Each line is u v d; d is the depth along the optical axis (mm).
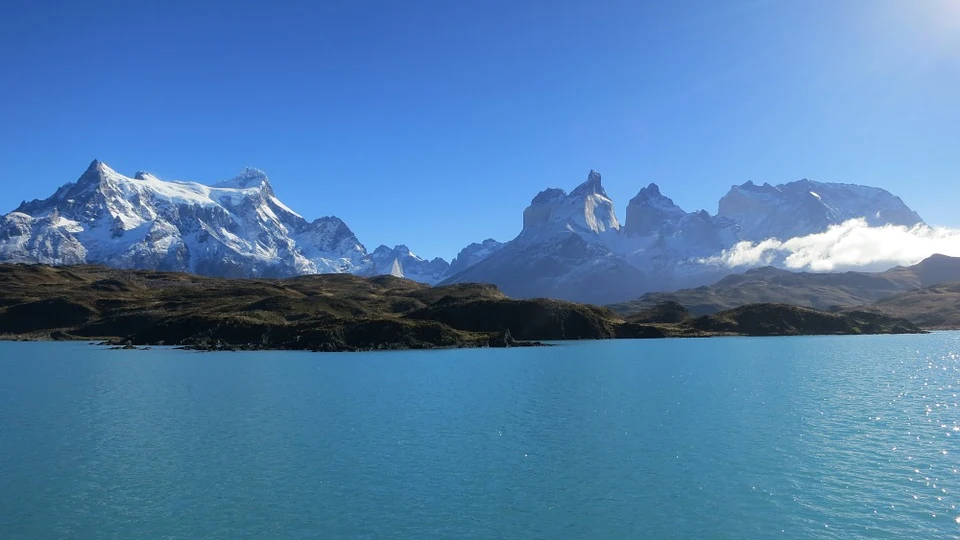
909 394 92000
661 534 41000
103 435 66938
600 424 71688
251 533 41500
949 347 195000
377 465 55688
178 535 41156
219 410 81625
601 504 46062
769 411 78938
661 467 54656
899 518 43000
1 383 109562
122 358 161375
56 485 50625
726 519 43188
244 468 54938
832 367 131375
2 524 43000
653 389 99062
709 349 188875
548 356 164250
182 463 56344
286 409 82188
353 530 41906
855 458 56500
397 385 104938
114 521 43438
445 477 52312
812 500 46406
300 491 49094
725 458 57000
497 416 76875
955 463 54594
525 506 45844
